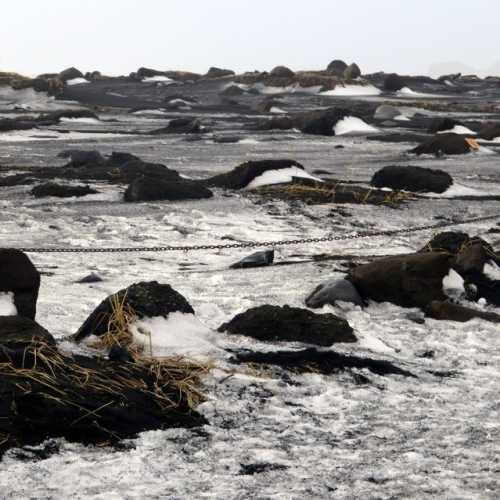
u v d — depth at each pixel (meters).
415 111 176.88
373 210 54.44
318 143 107.38
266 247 41.00
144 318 21.36
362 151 96.69
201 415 16.89
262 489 13.48
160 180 56.38
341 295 27.38
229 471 14.22
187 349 20.62
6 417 15.00
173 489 13.38
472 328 25.36
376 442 15.80
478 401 18.55
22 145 97.94
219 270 35.00
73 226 45.53
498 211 55.59
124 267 35.28
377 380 19.89
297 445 15.56
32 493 13.05
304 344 22.06
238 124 143.62
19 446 14.62
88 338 21.06
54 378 16.52
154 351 20.28
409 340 23.80
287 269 34.44
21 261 21.53
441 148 92.50
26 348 17.48
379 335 24.16
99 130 125.62
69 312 25.38
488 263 29.89
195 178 68.56
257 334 22.45
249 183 62.44
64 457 14.46
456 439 16.03
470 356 22.36
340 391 18.88
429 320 26.27
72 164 73.94
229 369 19.66
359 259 37.09
